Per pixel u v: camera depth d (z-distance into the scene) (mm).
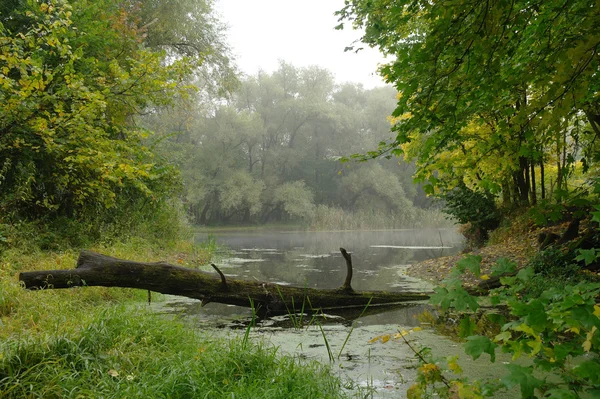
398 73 3689
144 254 11016
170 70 9141
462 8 3049
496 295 2387
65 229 10250
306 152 56281
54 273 6367
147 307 7238
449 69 3523
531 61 4113
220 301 7098
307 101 52312
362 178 51062
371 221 46125
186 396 3443
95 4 10102
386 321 6605
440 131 4676
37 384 3307
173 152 17188
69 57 9250
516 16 3250
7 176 9367
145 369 3846
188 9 19031
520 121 3350
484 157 4797
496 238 13766
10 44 7777
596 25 2984
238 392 3424
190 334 5051
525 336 2334
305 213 48062
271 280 10453
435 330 5949
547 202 3320
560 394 1915
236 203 46469
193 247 15500
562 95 3094
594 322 1901
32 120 7984
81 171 9672
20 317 5180
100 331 4312
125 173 8602
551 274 7723
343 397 3643
